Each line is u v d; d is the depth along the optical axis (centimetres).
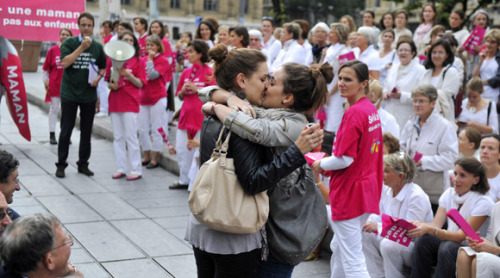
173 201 677
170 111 1009
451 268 430
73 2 820
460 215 422
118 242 540
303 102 307
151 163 832
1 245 246
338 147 404
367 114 406
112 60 711
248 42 818
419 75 702
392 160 473
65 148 750
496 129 683
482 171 449
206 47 682
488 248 410
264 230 296
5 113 1155
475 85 681
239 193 282
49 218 253
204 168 284
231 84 311
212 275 315
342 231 418
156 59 795
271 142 284
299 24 927
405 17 984
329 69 352
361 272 417
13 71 749
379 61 787
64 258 252
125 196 688
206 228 294
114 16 1196
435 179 544
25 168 786
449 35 791
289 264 305
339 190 414
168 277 470
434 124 551
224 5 4822
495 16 1756
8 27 792
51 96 925
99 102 1120
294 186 300
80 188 709
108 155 891
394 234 430
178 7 4734
